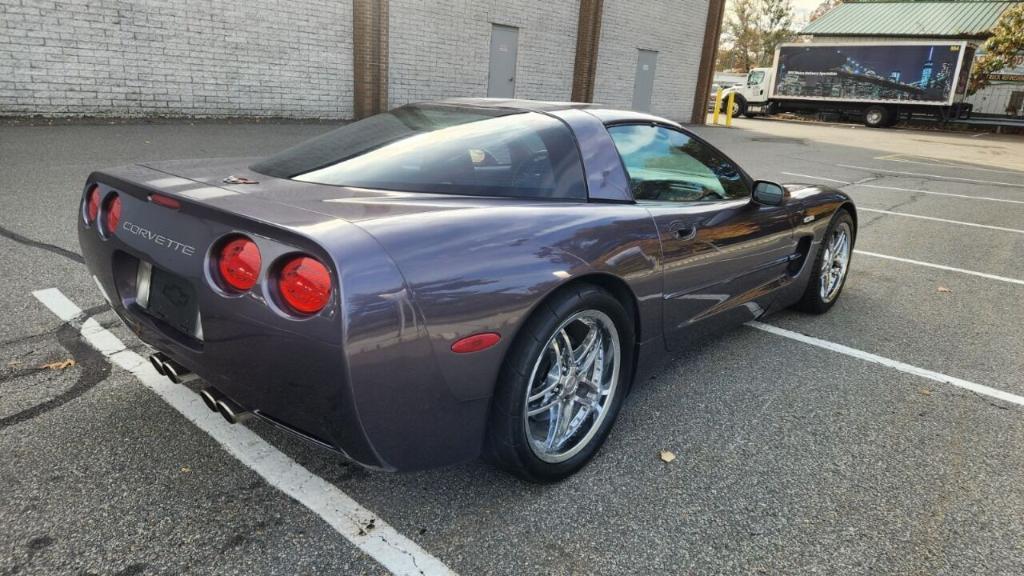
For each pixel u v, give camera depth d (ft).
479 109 9.05
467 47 48.52
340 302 5.34
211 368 6.32
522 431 6.72
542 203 7.45
